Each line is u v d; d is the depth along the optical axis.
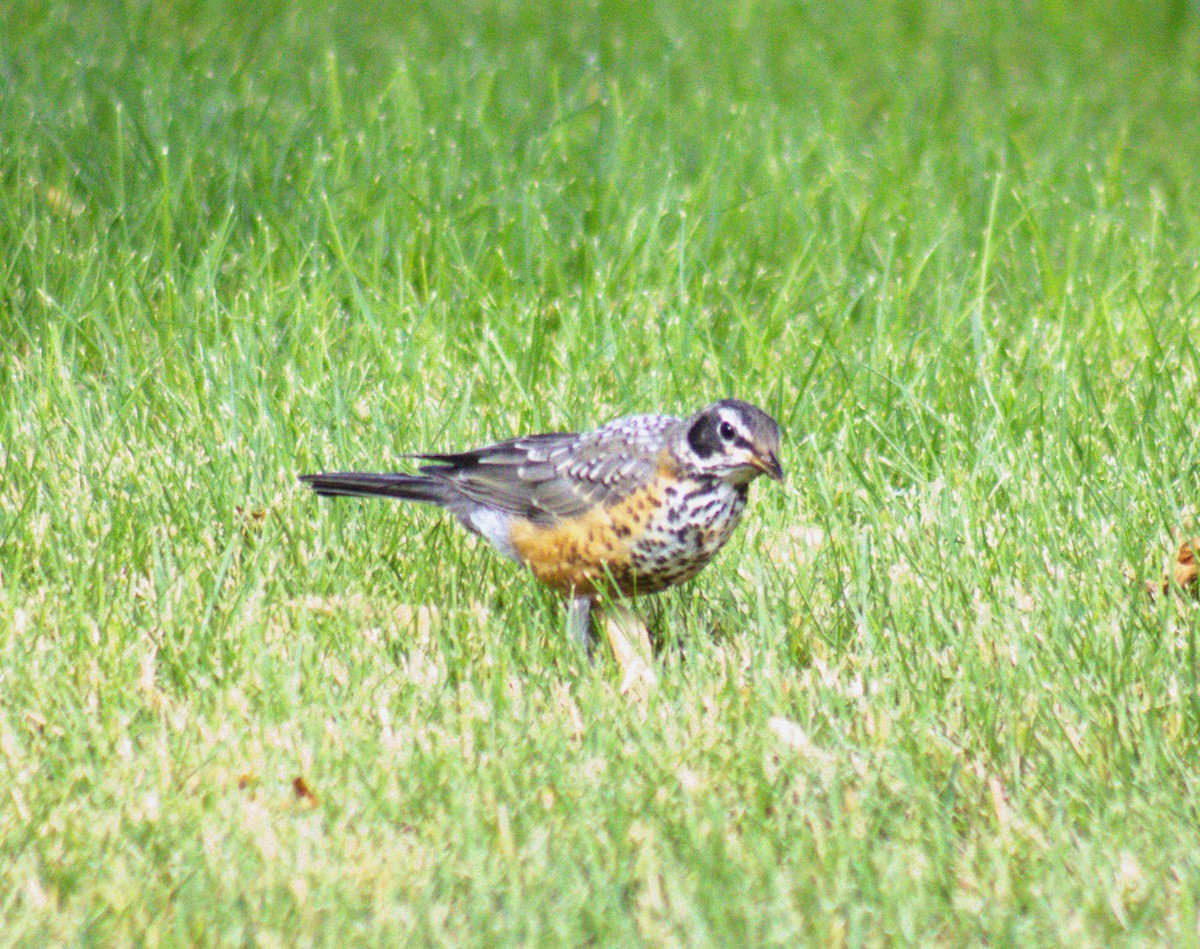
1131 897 7.25
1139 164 19.31
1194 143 20.38
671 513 8.98
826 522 10.60
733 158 17.25
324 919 6.96
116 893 7.09
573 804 7.80
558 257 14.86
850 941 6.85
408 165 16.30
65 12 21.70
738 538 10.71
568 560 9.33
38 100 17.64
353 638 9.40
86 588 9.75
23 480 11.14
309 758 8.27
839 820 7.62
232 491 11.11
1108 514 10.97
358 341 13.36
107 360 13.13
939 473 11.55
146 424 12.05
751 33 24.69
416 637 9.71
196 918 6.92
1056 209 16.94
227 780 8.08
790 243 16.05
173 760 8.23
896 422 12.29
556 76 18.25
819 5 26.77
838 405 12.64
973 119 20.39
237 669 9.07
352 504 11.06
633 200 16.14
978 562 10.23
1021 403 12.45
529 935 6.84
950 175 17.78
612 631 9.60
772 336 14.05
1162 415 12.42
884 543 10.64
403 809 7.86
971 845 7.59
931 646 9.44
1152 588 10.20
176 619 9.52
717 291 14.98
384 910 7.06
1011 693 8.84
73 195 16.11
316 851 7.50
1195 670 8.98
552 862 7.40
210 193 15.80
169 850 7.50
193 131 16.83
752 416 8.82
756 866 7.33
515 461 9.48
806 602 9.85
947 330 13.59
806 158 17.48
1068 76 23.17
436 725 8.70
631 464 9.07
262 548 10.09
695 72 22.19
